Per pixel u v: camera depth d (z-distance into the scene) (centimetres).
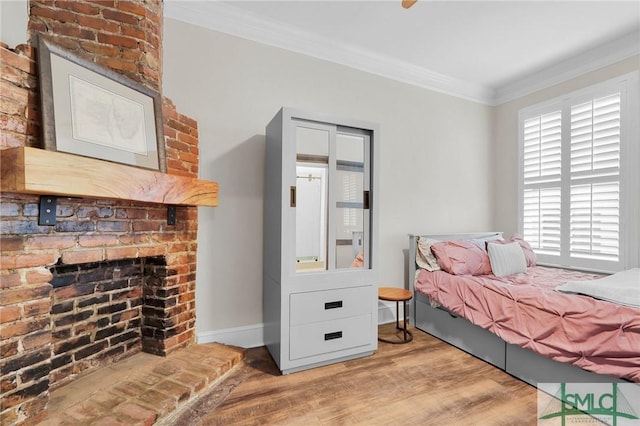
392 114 316
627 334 147
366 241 235
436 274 268
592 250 291
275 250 218
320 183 218
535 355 188
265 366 213
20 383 124
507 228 372
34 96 133
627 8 227
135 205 179
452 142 355
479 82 356
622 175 271
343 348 222
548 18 240
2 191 113
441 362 222
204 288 232
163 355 199
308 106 272
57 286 161
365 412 164
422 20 245
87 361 175
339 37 270
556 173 321
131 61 174
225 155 240
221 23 237
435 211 343
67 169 120
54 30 156
